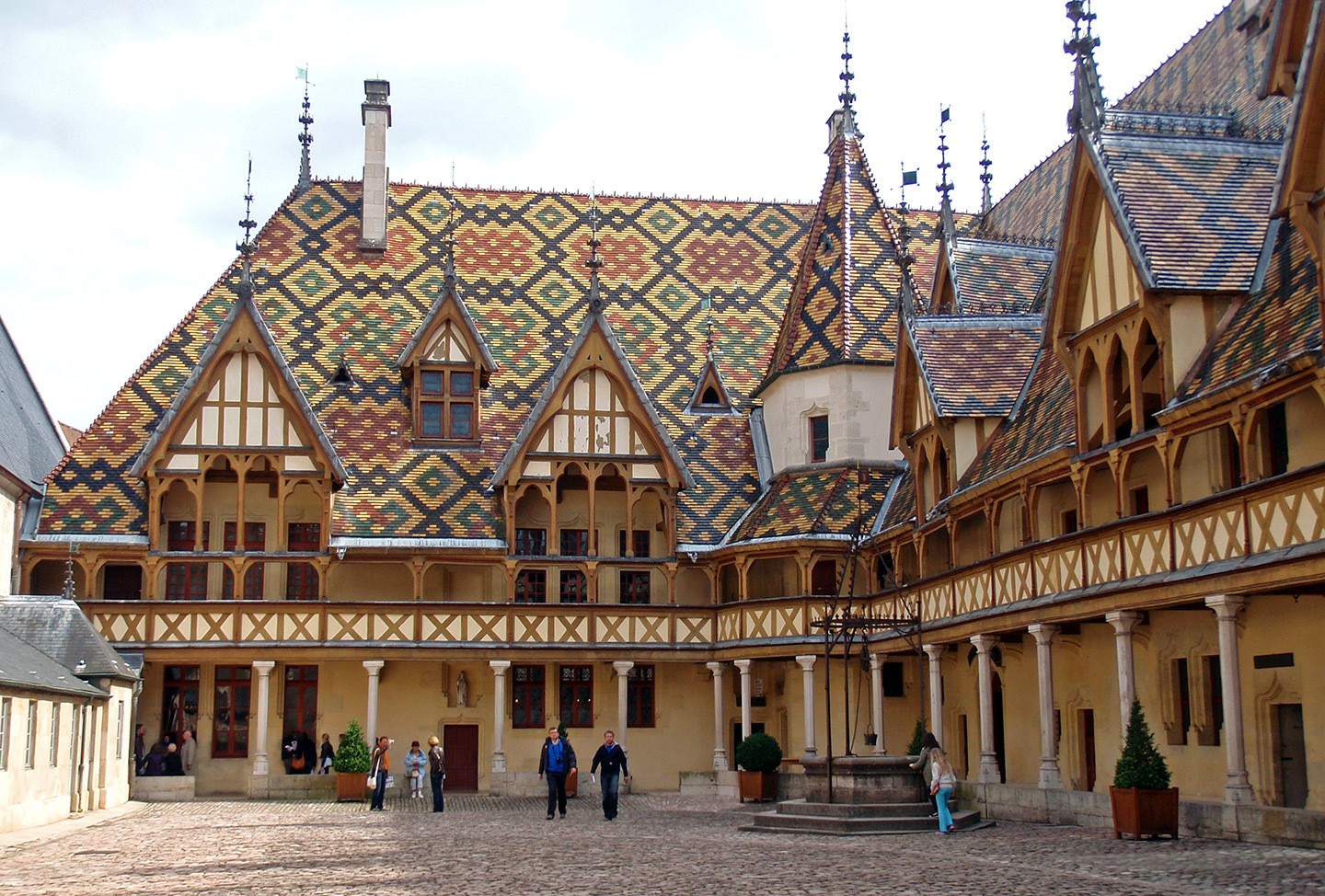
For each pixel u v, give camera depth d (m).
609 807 26.81
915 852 19.20
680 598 39.09
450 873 17.34
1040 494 29.11
